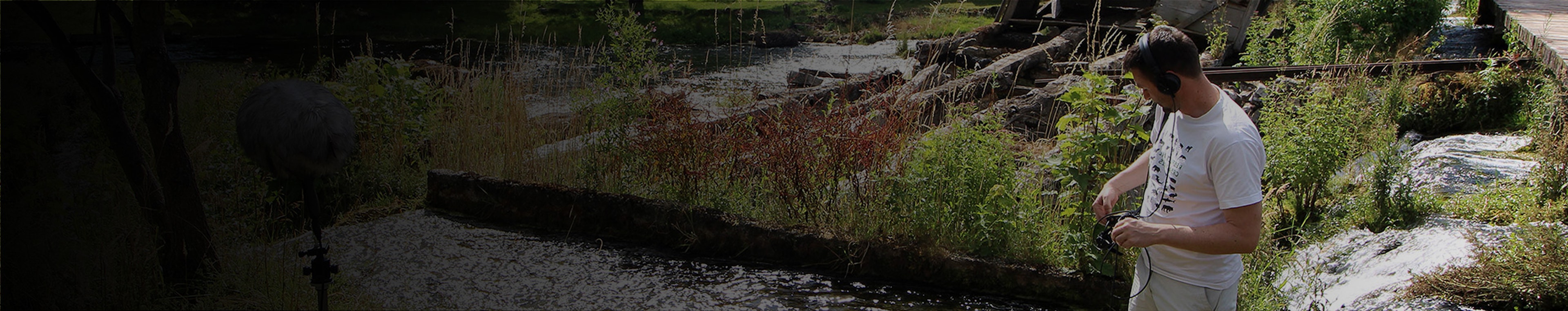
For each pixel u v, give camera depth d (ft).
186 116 18.03
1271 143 16.46
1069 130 14.42
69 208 12.29
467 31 72.08
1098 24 20.01
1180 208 8.30
